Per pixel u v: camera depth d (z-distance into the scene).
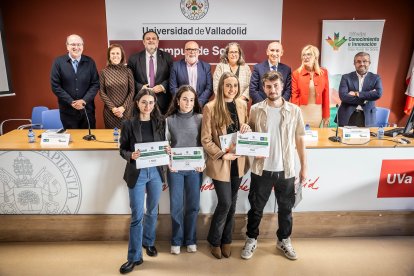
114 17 4.64
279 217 2.63
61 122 3.95
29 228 2.84
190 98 2.33
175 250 2.68
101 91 3.69
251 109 2.46
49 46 4.81
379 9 4.86
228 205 2.45
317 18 4.84
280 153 2.40
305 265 2.58
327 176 2.80
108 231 2.86
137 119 2.32
